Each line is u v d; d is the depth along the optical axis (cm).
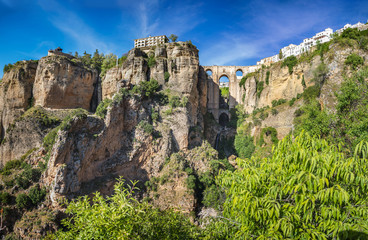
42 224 4794
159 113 7738
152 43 14738
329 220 1102
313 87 7875
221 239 1529
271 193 1230
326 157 1188
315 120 4516
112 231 1168
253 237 1302
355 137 3472
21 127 7262
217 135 10812
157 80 8319
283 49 15812
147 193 6462
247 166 1484
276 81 10250
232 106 12331
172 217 1805
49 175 5300
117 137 6731
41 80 7912
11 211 5069
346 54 6750
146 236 1362
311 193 1130
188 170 6831
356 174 1199
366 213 1115
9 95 8125
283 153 1416
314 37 14412
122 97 6950
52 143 5969
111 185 6100
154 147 7081
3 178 5672
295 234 1155
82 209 1331
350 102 3872
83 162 5678
